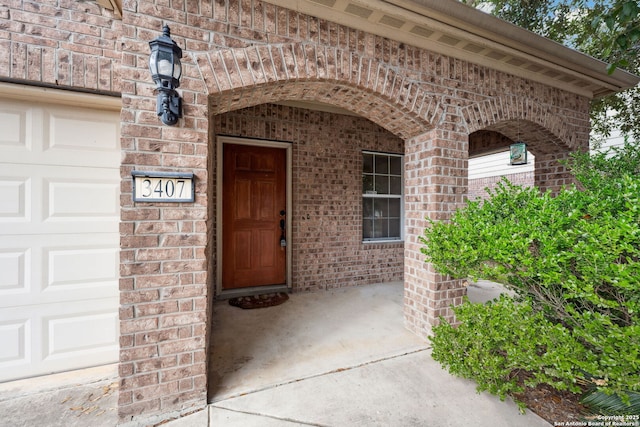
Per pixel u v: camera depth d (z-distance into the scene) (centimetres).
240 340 278
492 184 708
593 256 134
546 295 179
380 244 486
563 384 162
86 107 224
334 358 245
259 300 394
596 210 154
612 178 203
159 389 177
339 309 362
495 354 200
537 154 407
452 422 173
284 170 438
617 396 167
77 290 223
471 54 285
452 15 239
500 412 182
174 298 181
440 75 273
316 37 222
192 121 186
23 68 185
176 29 183
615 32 275
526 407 184
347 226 461
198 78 188
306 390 202
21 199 209
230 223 410
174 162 181
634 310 128
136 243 172
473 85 290
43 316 215
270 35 208
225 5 195
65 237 220
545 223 166
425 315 280
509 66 307
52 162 216
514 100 314
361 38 239
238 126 389
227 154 405
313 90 247
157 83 170
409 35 255
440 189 272
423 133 286
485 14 246
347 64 233
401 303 386
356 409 184
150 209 176
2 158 204
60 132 218
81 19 198
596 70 329
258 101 254
